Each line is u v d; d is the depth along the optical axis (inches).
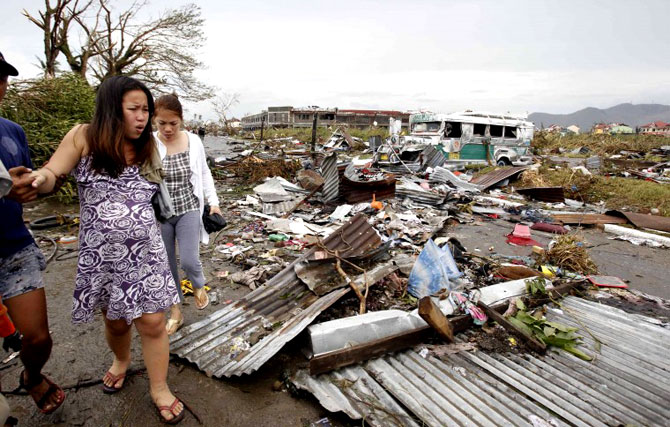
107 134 70.3
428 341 118.3
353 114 2073.1
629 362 112.5
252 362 101.7
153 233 80.4
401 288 153.6
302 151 781.3
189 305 145.6
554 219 312.7
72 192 300.2
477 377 102.7
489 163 628.7
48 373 104.0
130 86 72.2
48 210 277.4
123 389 98.6
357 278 146.3
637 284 188.7
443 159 514.0
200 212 118.0
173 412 88.1
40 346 77.3
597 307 146.2
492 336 123.5
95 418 89.4
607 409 91.9
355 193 329.7
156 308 81.4
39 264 77.4
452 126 601.3
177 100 108.6
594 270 195.5
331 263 149.3
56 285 159.5
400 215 284.7
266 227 254.4
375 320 116.0
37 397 85.5
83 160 73.5
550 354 116.3
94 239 75.4
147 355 85.2
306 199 319.6
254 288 161.8
